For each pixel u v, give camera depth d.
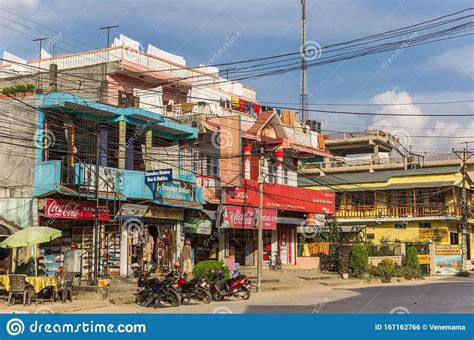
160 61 31.97
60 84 30.89
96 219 21.14
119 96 28.39
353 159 59.16
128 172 24.55
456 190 48.94
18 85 25.66
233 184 29.44
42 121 22.70
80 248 23.81
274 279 28.89
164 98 32.81
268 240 35.16
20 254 22.22
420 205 48.88
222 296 21.44
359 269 33.53
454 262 44.66
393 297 23.36
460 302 21.38
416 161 55.94
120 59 29.66
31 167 22.55
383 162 57.88
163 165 27.61
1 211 22.84
